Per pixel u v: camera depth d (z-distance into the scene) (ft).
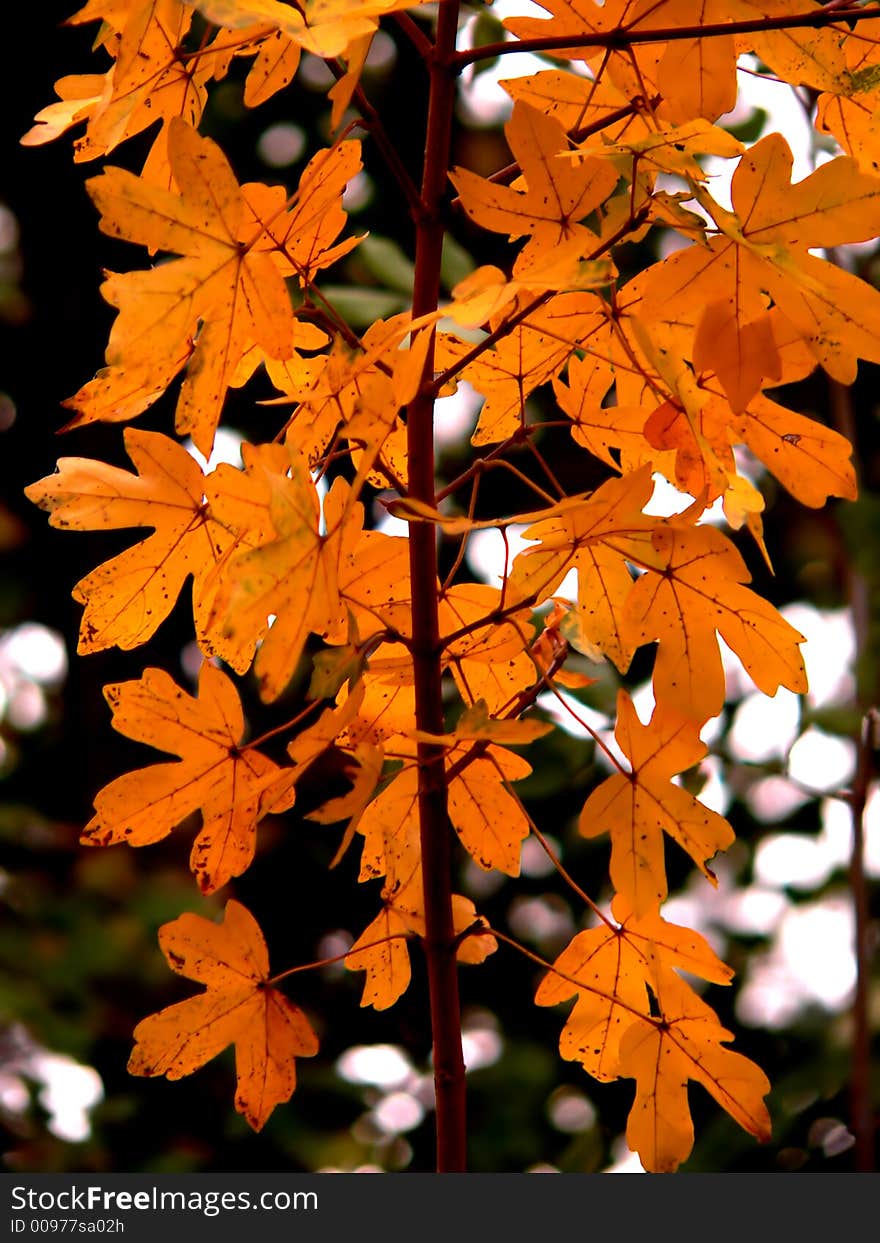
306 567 3.76
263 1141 7.61
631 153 3.82
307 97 7.30
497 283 3.76
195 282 3.83
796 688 4.03
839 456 4.01
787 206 3.85
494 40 4.95
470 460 7.62
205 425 3.86
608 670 5.05
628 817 4.03
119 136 3.87
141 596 4.05
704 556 3.97
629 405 4.14
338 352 3.85
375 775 3.80
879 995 6.20
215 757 4.01
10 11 7.53
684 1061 4.10
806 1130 6.42
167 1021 4.01
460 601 4.07
